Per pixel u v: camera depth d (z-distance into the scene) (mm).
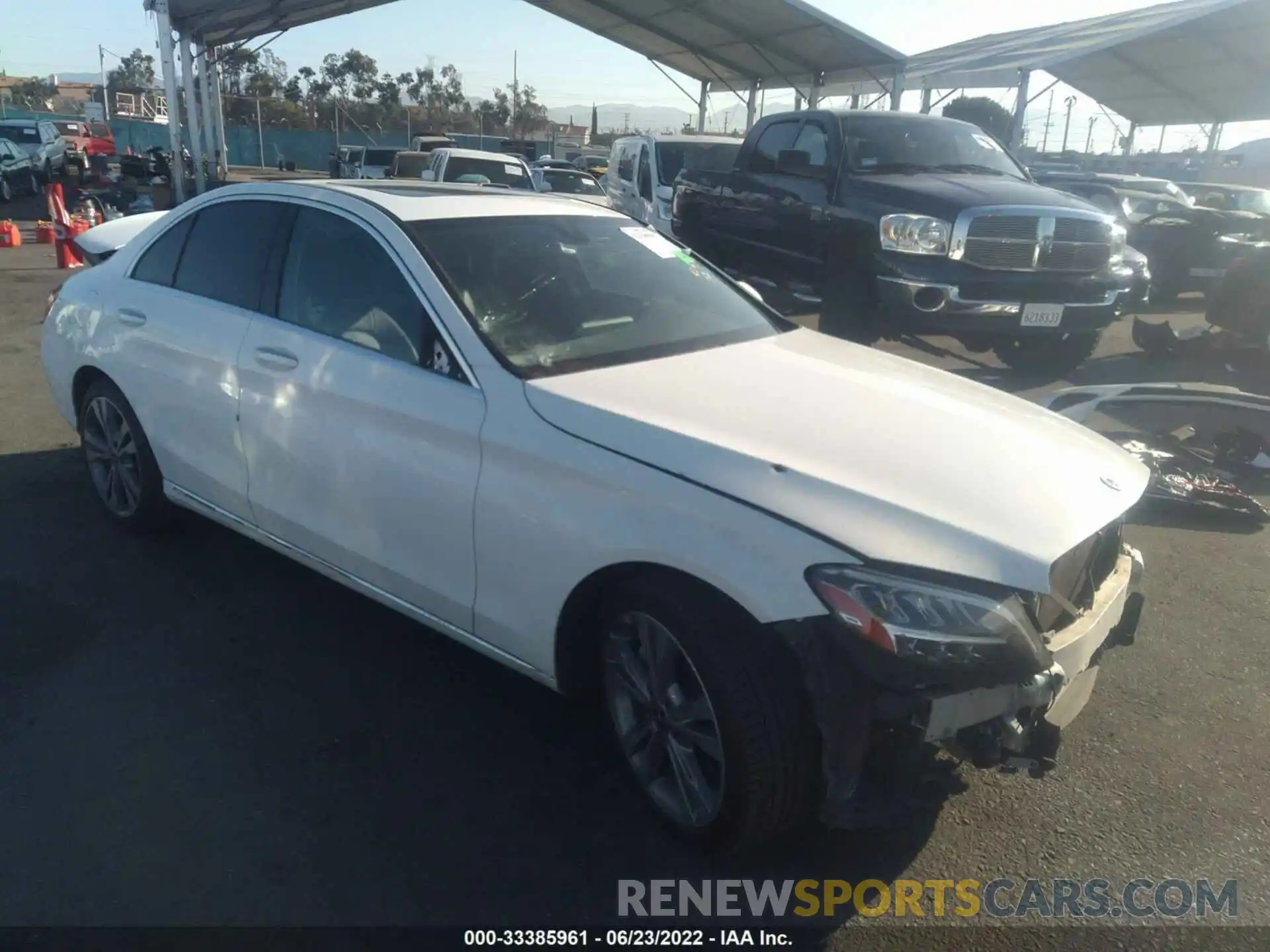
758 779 2547
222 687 3605
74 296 4844
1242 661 4059
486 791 3090
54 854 2760
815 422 2971
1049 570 2498
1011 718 2529
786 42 19453
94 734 3303
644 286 3949
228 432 3969
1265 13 18562
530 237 3852
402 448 3273
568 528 2832
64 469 5781
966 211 7367
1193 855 2916
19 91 84062
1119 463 3146
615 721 2988
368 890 2682
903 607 2389
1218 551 5234
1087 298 7762
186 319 4168
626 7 19859
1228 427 6465
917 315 7465
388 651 3895
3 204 24078
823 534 2477
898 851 2910
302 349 3645
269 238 3994
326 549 3664
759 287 9195
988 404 3398
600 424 2875
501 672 3777
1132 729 3547
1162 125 30875
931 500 2604
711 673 2568
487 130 72562
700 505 2605
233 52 30094
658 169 13805
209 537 4867
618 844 2889
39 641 3877
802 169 8469
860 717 2447
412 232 3580
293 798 3027
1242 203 17859
